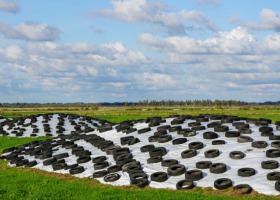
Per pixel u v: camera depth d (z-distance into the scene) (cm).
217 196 2005
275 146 2592
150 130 3550
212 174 2377
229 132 2955
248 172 2269
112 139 3666
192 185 2250
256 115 9588
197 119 3556
